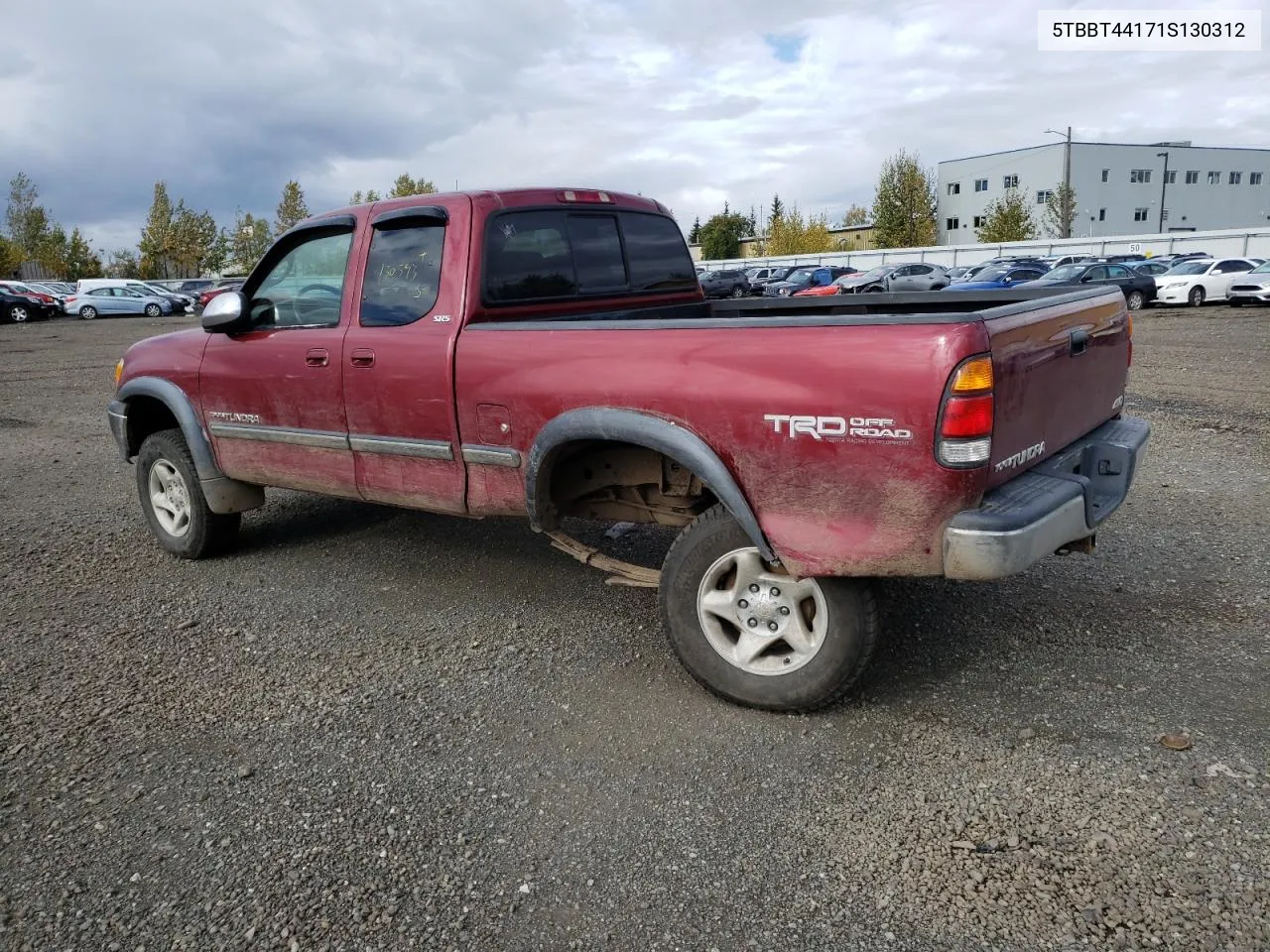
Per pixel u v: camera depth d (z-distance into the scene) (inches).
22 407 487.5
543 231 170.2
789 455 119.6
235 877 101.8
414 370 157.8
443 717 136.3
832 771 119.0
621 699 140.1
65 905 98.0
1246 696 132.3
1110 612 164.2
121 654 161.2
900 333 111.4
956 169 3472.0
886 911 93.7
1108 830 103.8
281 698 143.6
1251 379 445.7
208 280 1728.6
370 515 245.0
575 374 137.5
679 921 93.5
